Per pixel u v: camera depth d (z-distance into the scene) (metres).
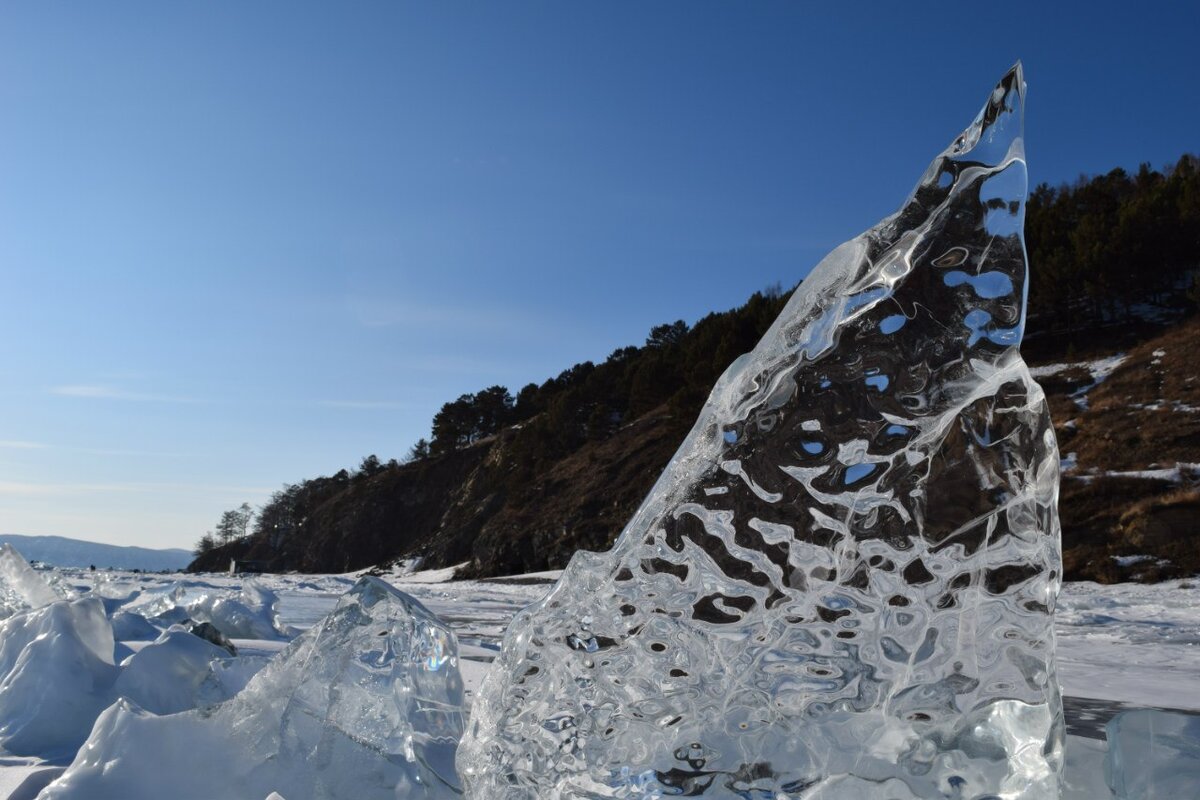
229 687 2.70
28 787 1.94
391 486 71.00
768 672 1.39
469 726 1.59
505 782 1.48
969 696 1.35
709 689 1.41
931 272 1.39
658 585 1.45
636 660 1.44
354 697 1.89
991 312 1.36
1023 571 1.36
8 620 2.75
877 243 1.42
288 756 1.81
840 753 1.36
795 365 1.43
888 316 1.39
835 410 1.40
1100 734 3.42
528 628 1.52
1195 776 1.33
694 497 1.45
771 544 1.41
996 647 1.35
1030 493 1.37
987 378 1.37
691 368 42.56
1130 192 43.44
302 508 88.94
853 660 1.37
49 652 2.51
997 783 1.32
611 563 1.48
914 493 1.38
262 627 5.50
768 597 1.40
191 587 7.83
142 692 2.56
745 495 1.43
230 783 1.74
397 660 1.95
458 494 63.09
